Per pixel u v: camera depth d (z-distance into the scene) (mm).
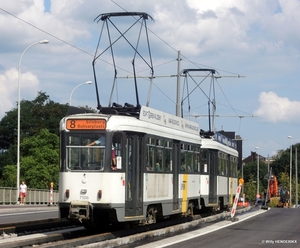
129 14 20156
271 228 22016
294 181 92750
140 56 20688
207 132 31000
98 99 19781
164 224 22484
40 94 99688
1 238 16906
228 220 26000
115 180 17594
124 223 19578
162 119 21766
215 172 29812
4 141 96562
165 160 21500
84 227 20250
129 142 18453
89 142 17797
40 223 21031
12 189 45031
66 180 17766
